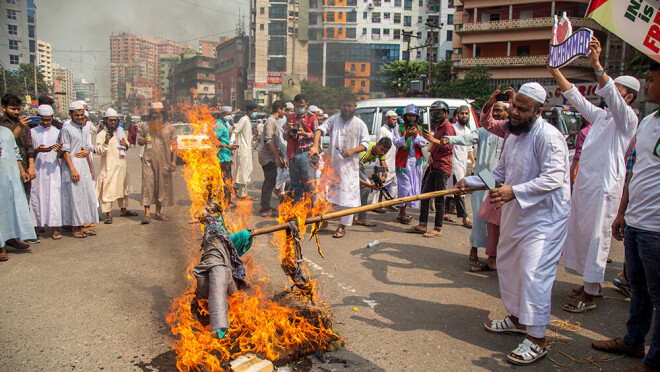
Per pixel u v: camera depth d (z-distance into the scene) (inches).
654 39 127.2
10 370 111.3
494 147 214.5
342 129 245.1
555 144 122.9
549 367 121.1
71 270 184.9
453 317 150.4
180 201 277.7
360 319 146.0
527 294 122.9
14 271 183.6
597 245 153.3
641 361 125.3
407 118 269.6
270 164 290.8
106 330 132.9
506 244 132.0
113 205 333.4
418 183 285.3
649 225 114.0
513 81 1594.5
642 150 118.0
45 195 229.5
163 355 119.3
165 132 258.1
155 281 172.4
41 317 141.2
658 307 111.3
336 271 191.6
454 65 1685.5
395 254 219.3
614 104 144.8
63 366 113.7
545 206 124.4
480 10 1651.1
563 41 147.8
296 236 131.4
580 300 160.4
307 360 119.2
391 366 118.2
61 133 231.3
